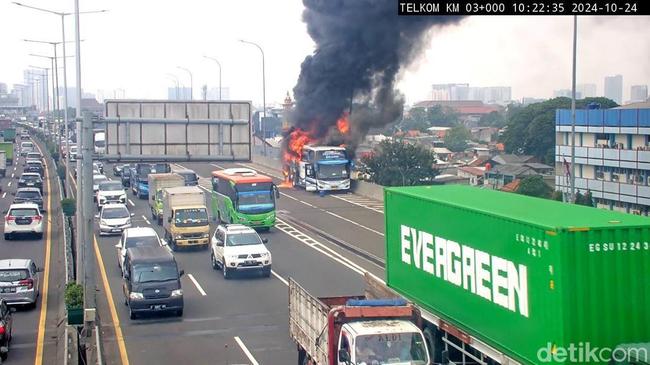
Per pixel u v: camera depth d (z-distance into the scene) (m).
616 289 14.41
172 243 43.06
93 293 25.89
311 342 20.25
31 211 46.16
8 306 26.77
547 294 14.67
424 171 79.81
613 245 14.42
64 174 74.06
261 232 48.69
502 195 20.77
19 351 24.06
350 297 21.47
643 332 14.52
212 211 55.09
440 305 19.59
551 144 94.62
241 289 32.91
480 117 188.88
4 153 83.81
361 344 17.59
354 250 41.81
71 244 37.44
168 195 44.16
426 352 17.77
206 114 31.52
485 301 17.25
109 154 30.50
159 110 31.05
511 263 16.06
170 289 28.06
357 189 68.19
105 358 23.20
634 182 57.62
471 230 17.84
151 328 26.83
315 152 68.19
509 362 16.23
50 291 32.50
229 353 23.69
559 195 55.41
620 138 59.72
